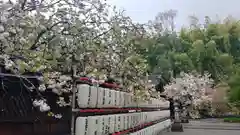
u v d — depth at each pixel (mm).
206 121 31156
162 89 23125
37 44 4543
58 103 5297
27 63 4031
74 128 5285
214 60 33156
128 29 6191
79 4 4895
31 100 4684
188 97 20297
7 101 4340
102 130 6195
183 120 26938
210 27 37531
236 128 21312
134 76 7758
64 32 4738
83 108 5465
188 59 29375
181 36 37281
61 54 4891
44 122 5016
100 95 6133
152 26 6867
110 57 6188
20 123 4527
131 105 9117
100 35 5730
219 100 28734
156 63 28547
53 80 4977
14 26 3830
